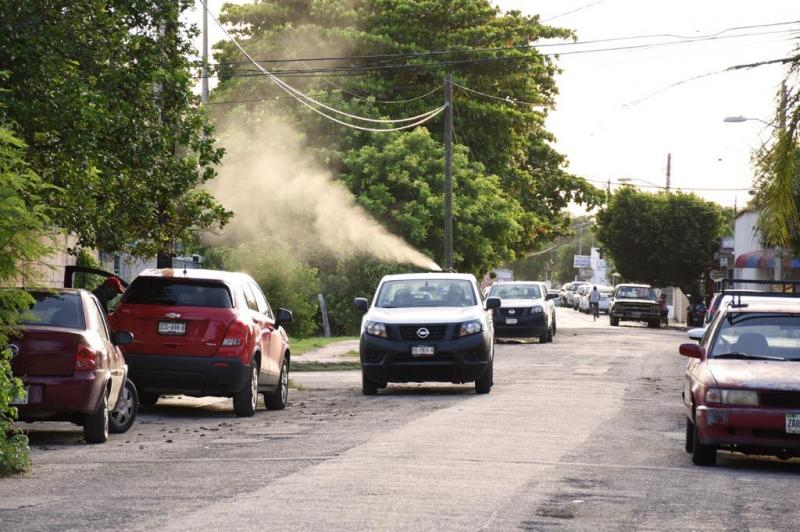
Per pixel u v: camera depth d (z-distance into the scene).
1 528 23.16
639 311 173.38
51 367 37.75
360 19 154.25
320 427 44.06
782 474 34.03
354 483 29.30
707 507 27.05
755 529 24.36
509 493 28.03
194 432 43.16
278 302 111.31
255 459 34.41
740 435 34.19
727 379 34.69
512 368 79.06
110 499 26.94
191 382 47.66
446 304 61.12
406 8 150.12
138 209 51.50
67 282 50.19
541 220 164.50
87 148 44.44
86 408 38.12
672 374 75.00
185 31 50.31
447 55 150.38
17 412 34.72
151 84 49.28
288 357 55.56
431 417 46.81
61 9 45.22
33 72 43.25
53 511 25.23
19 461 31.75
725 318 38.69
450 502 26.56
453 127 151.38
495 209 138.62
